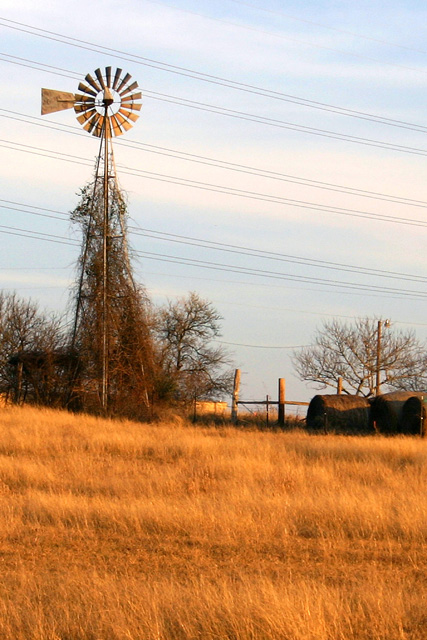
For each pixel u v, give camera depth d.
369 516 18.23
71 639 10.76
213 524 17.78
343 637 10.63
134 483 23.25
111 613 11.18
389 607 11.63
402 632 10.90
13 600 12.08
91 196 55.78
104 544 16.44
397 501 20.09
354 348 82.12
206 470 26.52
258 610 11.09
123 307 55.41
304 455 31.52
